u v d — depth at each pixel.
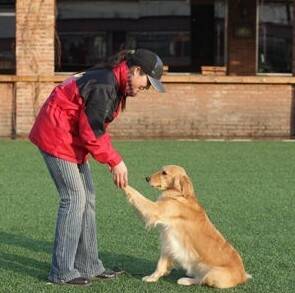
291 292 6.15
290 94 17.22
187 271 6.28
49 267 6.82
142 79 6.00
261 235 8.16
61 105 6.02
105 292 6.09
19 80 16.75
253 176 12.08
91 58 21.27
